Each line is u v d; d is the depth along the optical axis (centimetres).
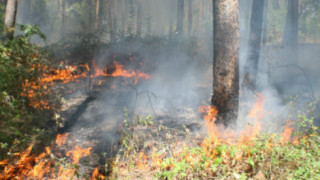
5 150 403
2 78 539
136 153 454
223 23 506
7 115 467
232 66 512
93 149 490
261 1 852
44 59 723
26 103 596
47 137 504
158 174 386
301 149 395
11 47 650
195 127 584
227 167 385
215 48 521
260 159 388
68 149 488
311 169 352
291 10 1420
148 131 564
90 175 397
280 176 355
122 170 412
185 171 386
